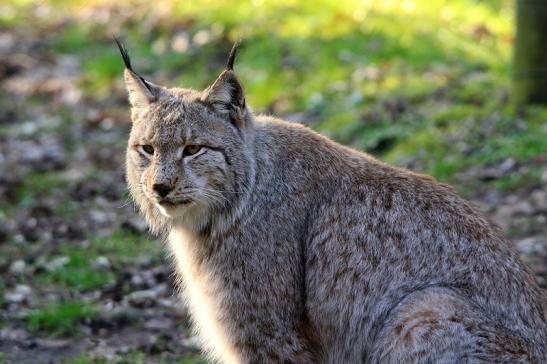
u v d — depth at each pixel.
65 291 12.67
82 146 18.59
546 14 16.53
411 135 16.86
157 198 8.56
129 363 10.59
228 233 8.73
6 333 11.34
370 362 8.47
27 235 14.63
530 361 8.17
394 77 19.30
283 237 8.69
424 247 8.52
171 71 21.23
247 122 8.82
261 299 8.66
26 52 23.44
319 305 8.65
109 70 21.77
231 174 8.66
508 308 8.34
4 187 16.56
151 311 12.04
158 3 24.50
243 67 20.67
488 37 21.20
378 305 8.47
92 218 15.29
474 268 8.43
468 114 17.17
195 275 8.99
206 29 22.44
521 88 16.97
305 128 9.17
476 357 8.04
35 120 19.97
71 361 10.66
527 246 12.67
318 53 20.73
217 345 8.97
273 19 22.39
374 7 22.61
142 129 8.76
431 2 22.83
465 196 14.60
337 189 8.82
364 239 8.62
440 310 8.12
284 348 8.66
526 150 15.62
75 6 25.73
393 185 8.83
